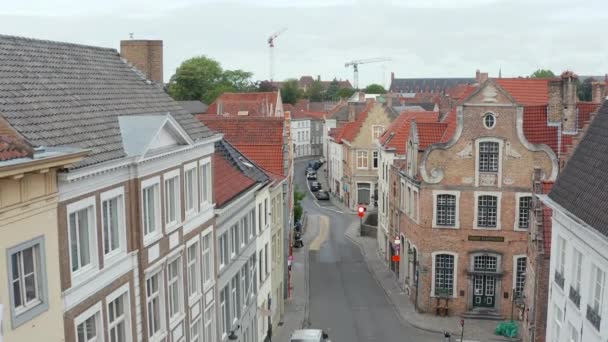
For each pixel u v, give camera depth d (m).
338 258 54.91
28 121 15.07
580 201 22.02
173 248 21.28
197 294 23.89
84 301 15.64
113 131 18.31
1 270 12.36
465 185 38.28
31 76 17.39
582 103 39.06
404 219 44.38
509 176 37.75
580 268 21.78
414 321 38.28
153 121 19.09
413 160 40.50
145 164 18.70
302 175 109.12
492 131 37.50
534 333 28.34
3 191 12.31
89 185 15.79
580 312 21.19
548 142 37.84
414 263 41.12
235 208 29.16
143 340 19.00
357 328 37.28
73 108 17.70
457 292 39.28
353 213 75.75
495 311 39.06
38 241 13.59
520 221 38.06
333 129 95.94
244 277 31.38
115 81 22.31
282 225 41.19
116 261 17.23
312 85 189.50
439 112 53.34
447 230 38.88
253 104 85.56
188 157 22.62
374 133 74.75
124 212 17.84
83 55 21.86
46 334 13.91
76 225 15.52
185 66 115.31
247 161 36.00
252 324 32.88
